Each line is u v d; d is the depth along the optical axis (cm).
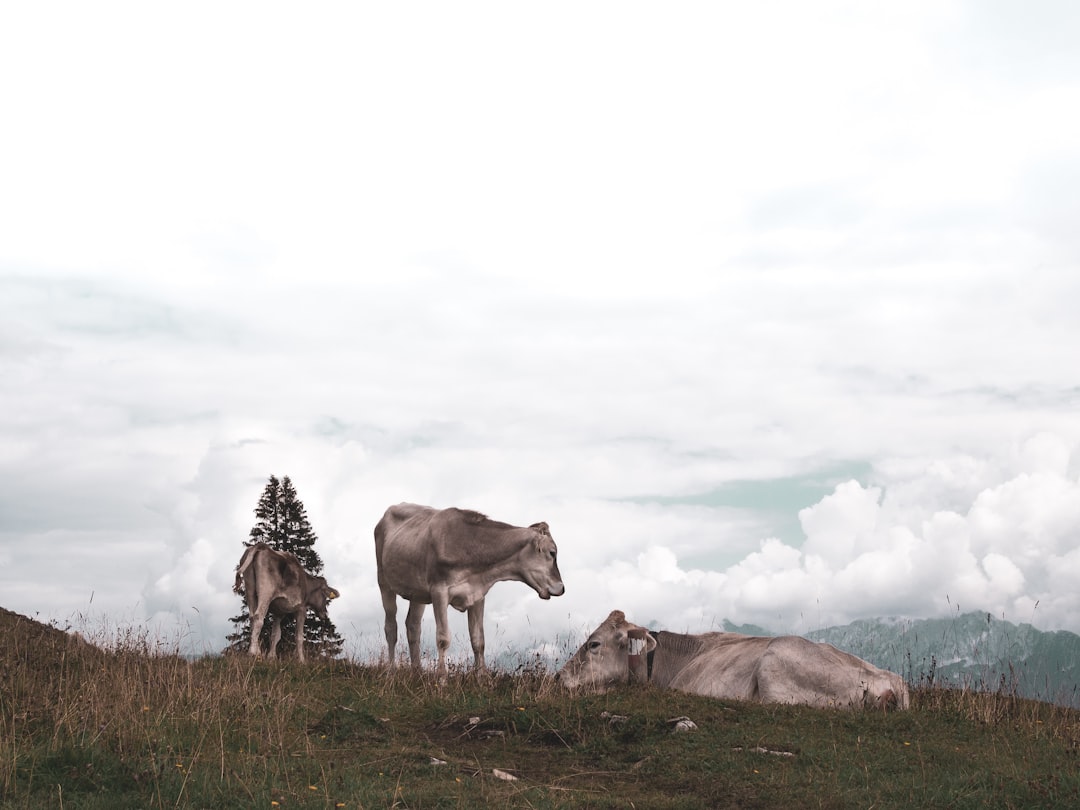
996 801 897
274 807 827
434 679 1508
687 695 1443
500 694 1443
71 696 1207
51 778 875
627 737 1159
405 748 1088
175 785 871
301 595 2072
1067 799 891
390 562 1762
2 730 1005
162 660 1534
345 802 842
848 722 1259
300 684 1439
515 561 1650
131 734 1041
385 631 1850
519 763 1069
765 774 994
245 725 1134
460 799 868
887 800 910
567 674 1612
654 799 911
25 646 1536
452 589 1650
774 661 1435
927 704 1417
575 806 881
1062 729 1309
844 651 1469
